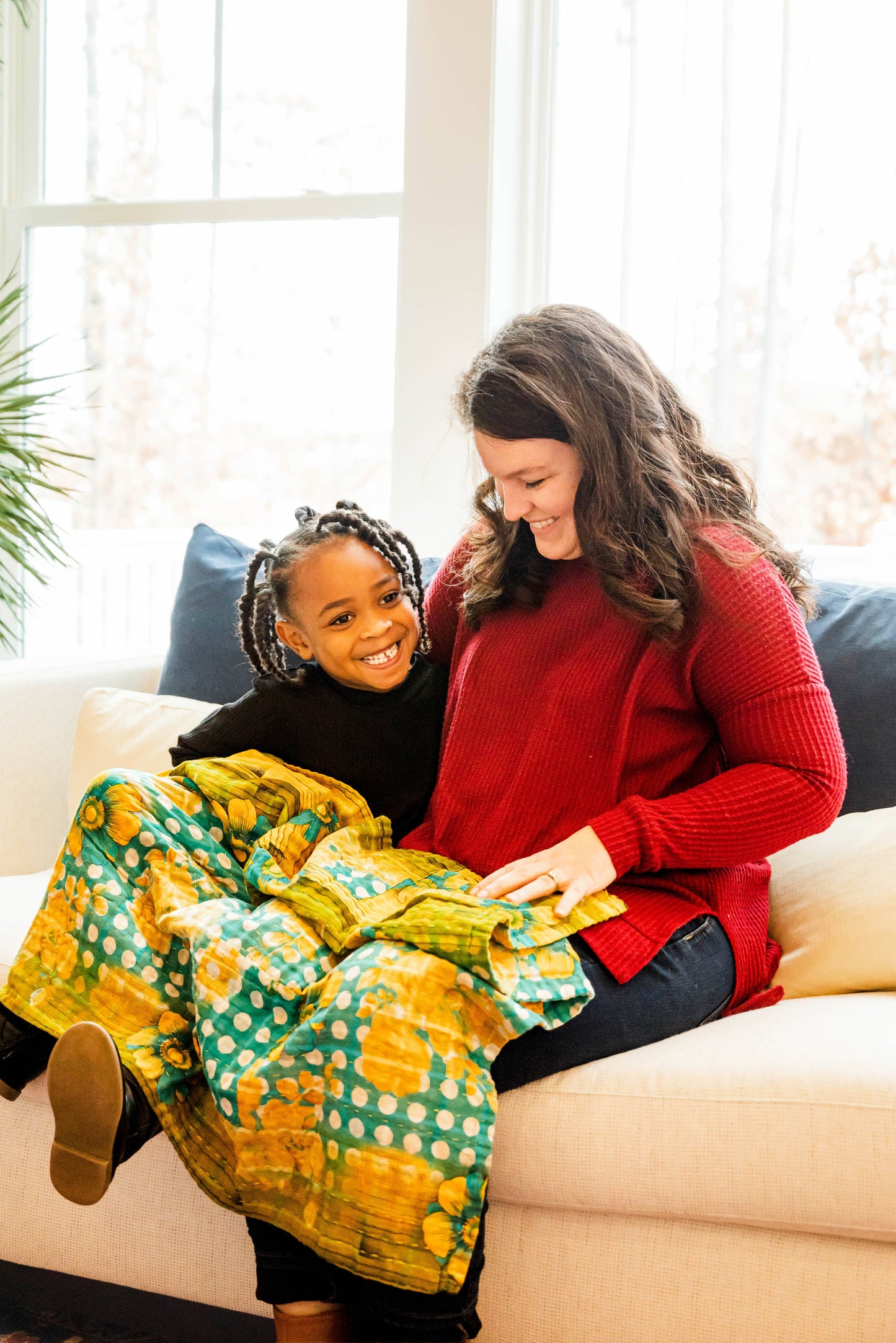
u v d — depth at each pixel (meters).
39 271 2.94
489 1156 1.03
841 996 1.30
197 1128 1.13
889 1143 1.04
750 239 2.36
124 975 1.17
